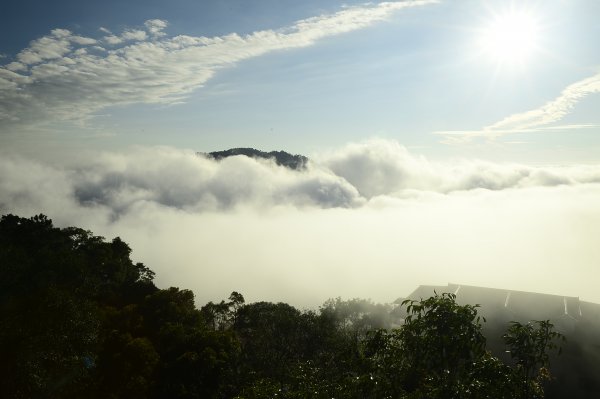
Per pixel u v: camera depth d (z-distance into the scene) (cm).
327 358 2778
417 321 1248
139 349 3784
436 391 1121
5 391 2228
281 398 1590
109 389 3491
